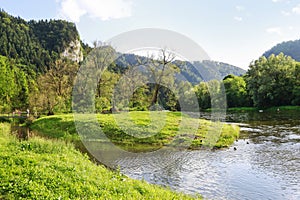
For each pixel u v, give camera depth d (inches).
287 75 2561.5
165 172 553.6
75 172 366.3
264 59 2768.2
